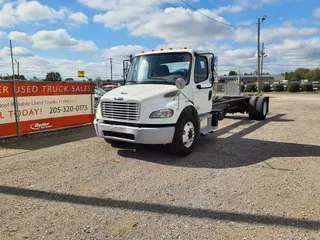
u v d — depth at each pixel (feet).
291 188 14.05
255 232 9.98
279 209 11.75
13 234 9.95
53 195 13.37
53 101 30.35
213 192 13.60
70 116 32.50
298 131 30.45
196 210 11.73
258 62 112.68
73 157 20.15
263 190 13.80
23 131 27.53
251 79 215.31
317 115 45.73
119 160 19.25
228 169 17.15
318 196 13.05
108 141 22.61
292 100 89.25
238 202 12.46
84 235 9.88
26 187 14.39
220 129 32.24
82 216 11.29
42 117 29.32
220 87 46.60
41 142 25.41
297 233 9.90
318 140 25.55
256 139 26.21
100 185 14.61
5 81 25.67
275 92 169.99
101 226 10.50
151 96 18.25
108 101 19.36
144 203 12.44
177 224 10.61
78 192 13.71
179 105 19.39
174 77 21.12
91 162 18.84
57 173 16.58
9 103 26.14
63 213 11.55
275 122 38.27
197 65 21.98
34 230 10.23
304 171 16.69
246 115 47.50
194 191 13.74
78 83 33.19
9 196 13.30
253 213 11.41
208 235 9.82
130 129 18.13
